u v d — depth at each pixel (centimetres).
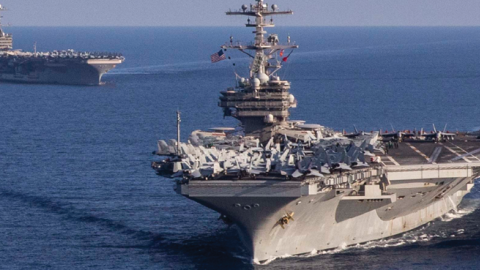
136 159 17588
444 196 12731
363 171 10912
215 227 12225
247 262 10650
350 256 10994
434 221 12850
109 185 14988
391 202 11194
